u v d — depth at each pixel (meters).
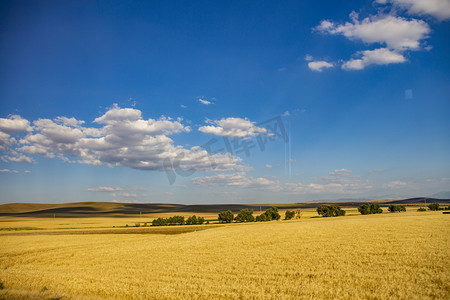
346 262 20.53
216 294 15.36
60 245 37.41
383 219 54.06
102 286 17.33
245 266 20.94
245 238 34.56
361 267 19.09
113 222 114.31
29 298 14.78
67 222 115.69
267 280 17.50
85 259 26.41
